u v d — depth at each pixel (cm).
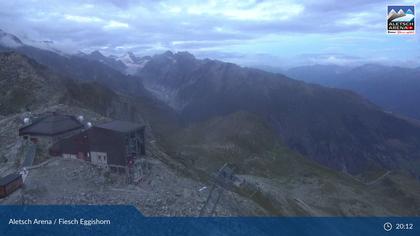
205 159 14888
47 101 13512
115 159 6456
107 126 6694
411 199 13625
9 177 5759
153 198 6103
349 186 14375
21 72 14750
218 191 7656
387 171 16925
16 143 7256
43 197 5666
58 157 6812
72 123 7775
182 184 7050
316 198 12450
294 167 16262
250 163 15862
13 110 12600
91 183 6166
